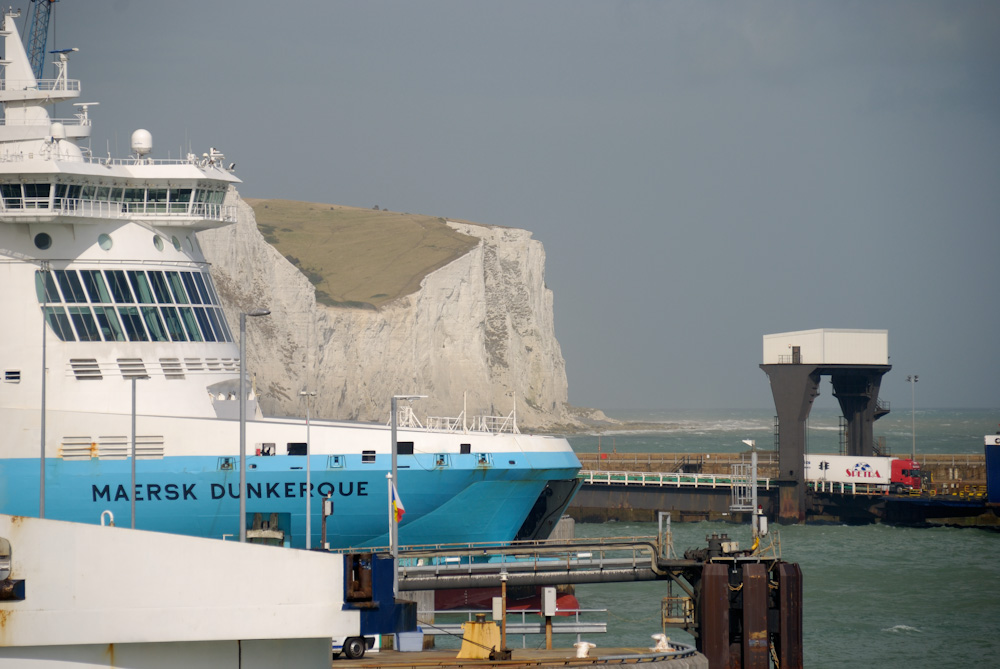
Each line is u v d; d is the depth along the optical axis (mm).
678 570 191625
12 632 87562
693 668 152750
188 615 90562
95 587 89000
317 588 93000
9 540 87688
